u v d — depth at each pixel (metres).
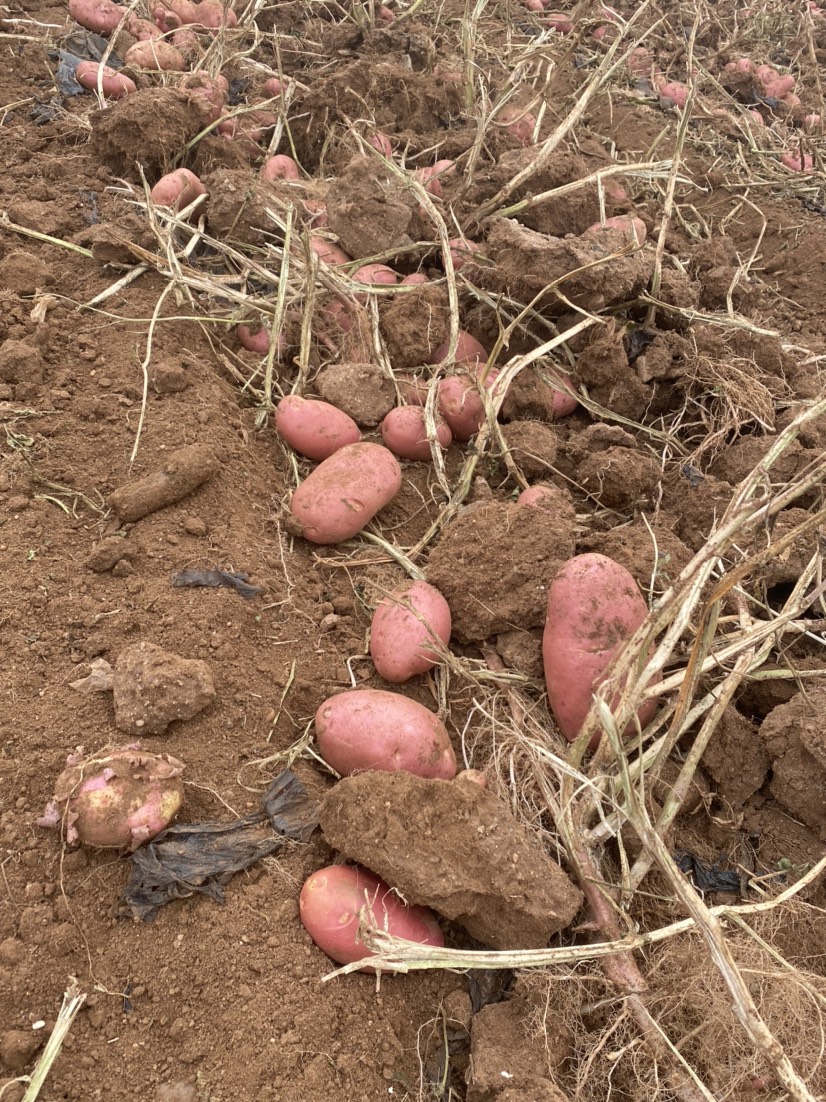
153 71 1.28
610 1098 0.54
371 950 0.54
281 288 0.92
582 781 0.55
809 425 0.95
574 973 0.56
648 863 0.59
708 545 0.52
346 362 0.98
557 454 0.95
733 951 0.56
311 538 0.81
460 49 1.65
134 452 0.77
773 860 0.67
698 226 1.42
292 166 1.22
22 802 0.57
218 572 0.73
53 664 0.64
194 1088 0.51
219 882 0.57
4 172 1.08
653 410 1.02
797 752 0.68
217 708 0.65
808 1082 0.53
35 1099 0.48
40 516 0.73
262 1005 0.54
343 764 0.64
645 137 1.62
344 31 1.55
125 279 0.95
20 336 0.86
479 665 0.75
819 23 2.17
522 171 1.10
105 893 0.56
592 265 0.91
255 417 0.92
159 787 0.57
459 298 1.05
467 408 0.91
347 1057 0.53
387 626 0.72
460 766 0.69
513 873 0.56
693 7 1.99
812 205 1.53
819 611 0.81
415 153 1.33
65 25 1.37
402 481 0.90
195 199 1.08
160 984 0.54
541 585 0.74
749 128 1.67
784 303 1.31
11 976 0.51
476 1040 0.55
